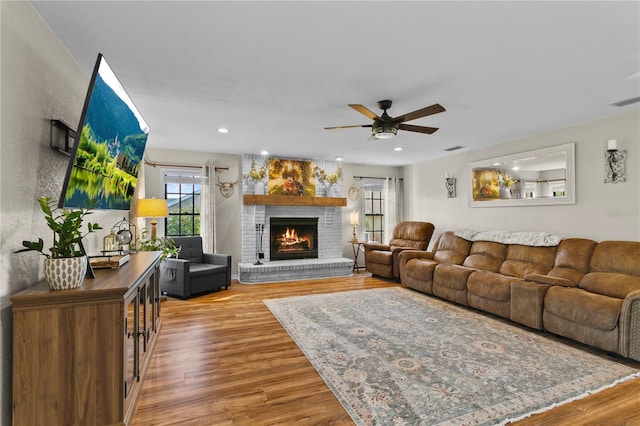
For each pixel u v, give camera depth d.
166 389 2.20
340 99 3.17
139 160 2.96
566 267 3.77
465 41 2.12
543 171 4.46
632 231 3.54
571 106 3.42
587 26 1.95
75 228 1.72
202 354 2.76
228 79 2.71
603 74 2.64
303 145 5.29
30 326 1.51
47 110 1.92
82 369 1.57
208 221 5.79
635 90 2.98
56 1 1.70
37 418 1.52
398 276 5.71
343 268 6.43
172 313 3.91
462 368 2.50
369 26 1.95
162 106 3.36
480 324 3.53
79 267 1.63
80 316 1.57
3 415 1.49
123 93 2.23
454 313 3.92
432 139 4.89
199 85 2.83
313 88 2.89
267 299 4.56
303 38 2.09
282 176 6.39
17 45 1.59
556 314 3.10
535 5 1.75
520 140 4.80
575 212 4.09
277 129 4.27
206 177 5.86
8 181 1.53
